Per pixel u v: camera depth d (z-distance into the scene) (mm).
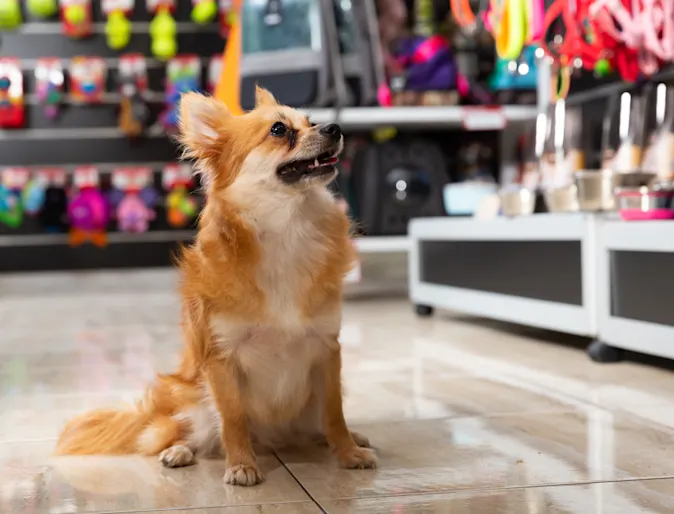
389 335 4129
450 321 4672
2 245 7465
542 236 3541
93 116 7562
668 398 2479
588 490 1646
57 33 7465
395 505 1592
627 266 2988
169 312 5590
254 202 1898
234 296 1854
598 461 1851
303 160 1961
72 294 7246
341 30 5668
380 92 5676
